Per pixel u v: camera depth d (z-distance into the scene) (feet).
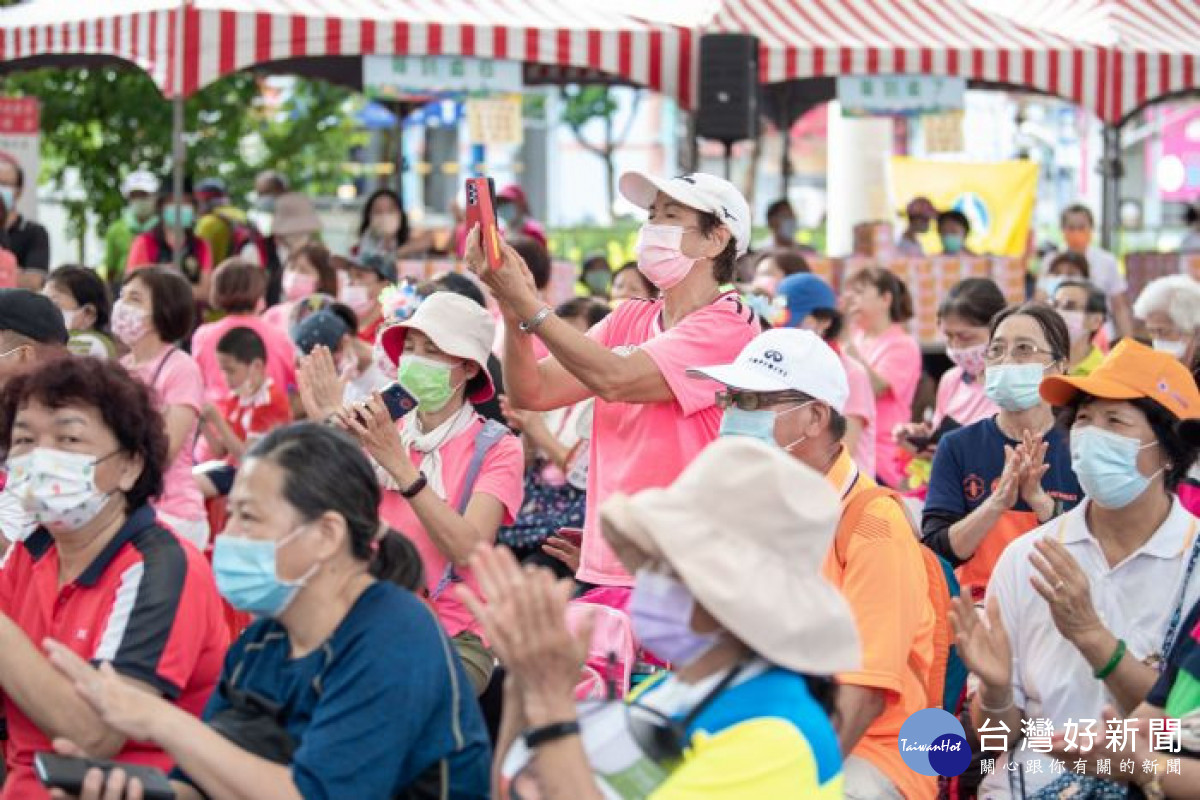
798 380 20.72
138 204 66.28
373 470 17.04
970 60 57.57
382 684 16.20
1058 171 122.31
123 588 18.93
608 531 14.28
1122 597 21.07
